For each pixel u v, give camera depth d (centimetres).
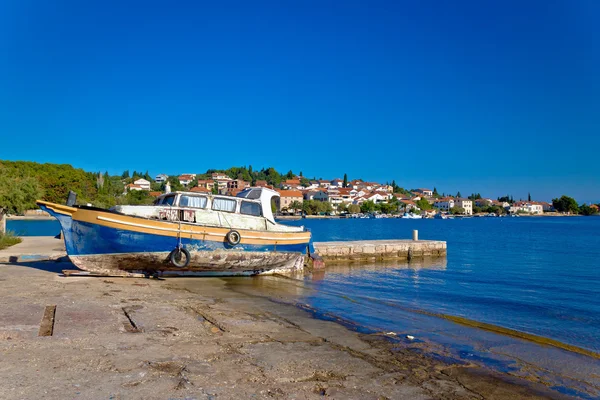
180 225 1483
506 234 6744
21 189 2948
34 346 654
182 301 1109
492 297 1567
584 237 5872
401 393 595
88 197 8688
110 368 585
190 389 536
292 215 16075
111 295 1106
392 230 8306
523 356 822
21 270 1484
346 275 2122
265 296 1326
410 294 1594
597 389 670
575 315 1280
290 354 720
